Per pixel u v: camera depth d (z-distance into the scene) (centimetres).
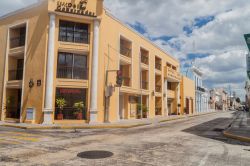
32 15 2234
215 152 902
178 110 4369
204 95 7062
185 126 2039
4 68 2369
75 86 2120
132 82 2820
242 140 1237
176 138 1260
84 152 866
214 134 1472
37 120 2023
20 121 2116
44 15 2141
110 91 2286
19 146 976
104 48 2311
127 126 1938
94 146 992
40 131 1589
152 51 3425
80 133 1475
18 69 2386
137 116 3005
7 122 2164
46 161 730
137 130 1694
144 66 3153
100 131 1619
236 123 2420
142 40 3127
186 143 1101
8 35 2402
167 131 1616
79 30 2231
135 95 2998
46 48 2081
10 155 809
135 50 2928
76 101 2152
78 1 2167
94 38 2212
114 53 2478
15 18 2372
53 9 2088
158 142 1118
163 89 3784
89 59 2194
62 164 697
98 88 2195
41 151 878
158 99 3725
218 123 2408
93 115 2128
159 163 723
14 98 2391
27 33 2236
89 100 2148
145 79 3278
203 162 742
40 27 2152
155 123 2420
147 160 758
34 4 2228
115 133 1479
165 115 3784
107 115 2264
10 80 2362
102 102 2238
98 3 2252
